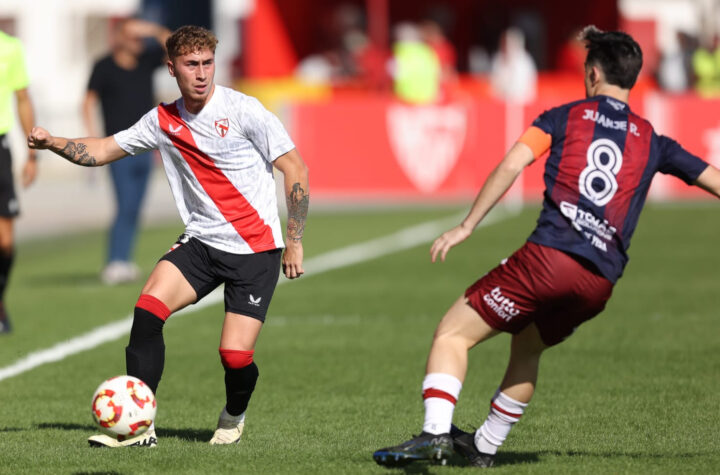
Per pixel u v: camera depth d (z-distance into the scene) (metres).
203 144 20.47
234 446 20.77
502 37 100.19
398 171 73.56
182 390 27.08
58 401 25.69
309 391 26.61
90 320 36.88
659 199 75.25
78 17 128.25
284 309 38.81
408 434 22.09
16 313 38.31
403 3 100.75
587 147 17.81
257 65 98.75
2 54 33.16
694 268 47.72
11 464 19.16
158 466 18.92
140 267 49.72
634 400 24.97
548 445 20.77
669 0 125.88
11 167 33.81
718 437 21.31
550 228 17.61
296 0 98.94
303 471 18.59
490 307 17.80
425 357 30.70
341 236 59.41
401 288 43.22
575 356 30.44
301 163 20.72
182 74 19.98
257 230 20.72
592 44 18.61
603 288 17.62
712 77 97.00
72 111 106.06
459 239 17.70
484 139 73.50
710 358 29.94
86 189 94.44
